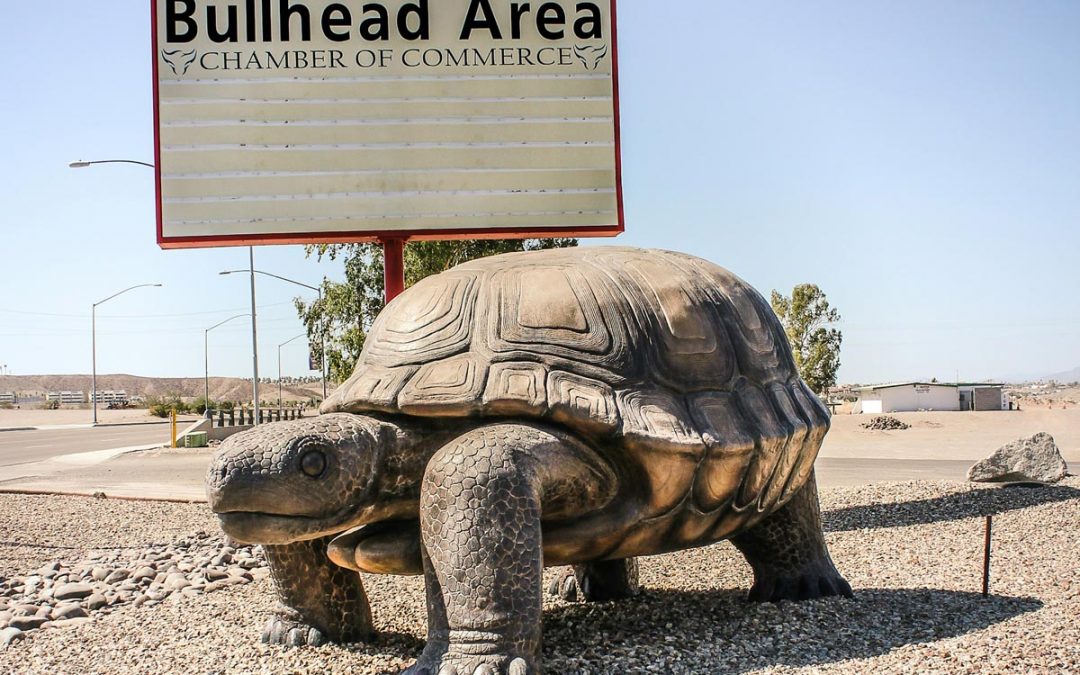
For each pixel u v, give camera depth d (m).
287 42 8.28
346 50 8.31
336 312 19.00
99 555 9.30
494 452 3.94
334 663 4.72
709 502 4.64
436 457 4.01
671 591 6.41
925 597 5.58
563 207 8.39
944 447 27.02
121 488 15.40
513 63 8.43
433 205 8.30
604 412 4.25
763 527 5.70
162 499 13.66
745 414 4.81
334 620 5.11
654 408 4.41
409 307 4.89
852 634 4.79
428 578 3.93
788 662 4.36
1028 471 11.62
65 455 26.88
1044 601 5.43
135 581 7.84
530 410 4.20
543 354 4.42
